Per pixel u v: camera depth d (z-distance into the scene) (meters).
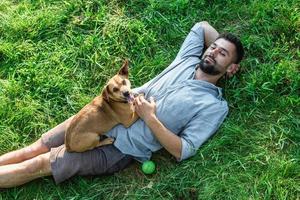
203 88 3.01
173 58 3.32
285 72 3.12
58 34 3.51
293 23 3.28
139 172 3.00
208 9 3.44
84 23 3.51
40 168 2.90
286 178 2.85
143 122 2.95
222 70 3.03
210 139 2.99
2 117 3.23
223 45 3.01
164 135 2.87
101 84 3.31
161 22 3.43
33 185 2.98
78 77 3.34
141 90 3.07
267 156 2.92
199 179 2.90
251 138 3.00
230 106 3.12
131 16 3.50
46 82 3.32
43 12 3.59
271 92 3.10
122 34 3.42
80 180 2.98
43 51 3.46
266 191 2.82
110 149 2.94
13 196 2.96
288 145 2.97
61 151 2.91
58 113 3.23
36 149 2.99
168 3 3.48
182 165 2.96
